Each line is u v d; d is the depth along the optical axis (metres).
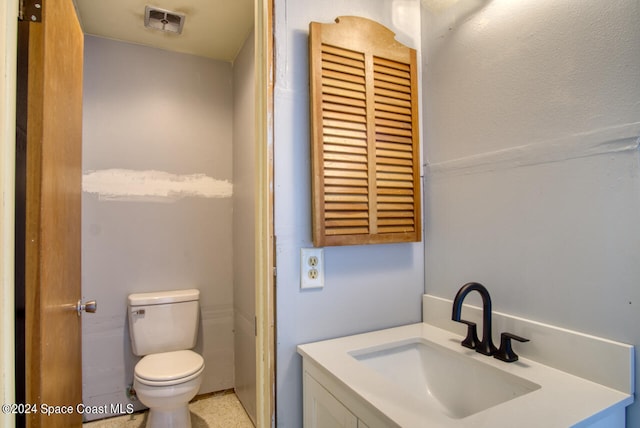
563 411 0.74
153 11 1.89
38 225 0.89
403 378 1.16
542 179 0.98
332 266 1.20
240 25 2.03
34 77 0.90
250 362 2.06
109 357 2.11
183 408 1.83
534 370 0.93
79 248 1.41
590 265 0.87
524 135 1.02
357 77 1.18
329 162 1.12
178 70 2.32
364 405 0.80
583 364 0.87
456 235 1.24
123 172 2.16
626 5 0.81
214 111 2.42
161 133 2.27
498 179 1.10
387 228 1.22
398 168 1.24
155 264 2.23
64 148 1.17
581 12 0.89
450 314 1.24
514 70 1.05
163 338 2.11
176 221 2.29
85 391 2.05
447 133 1.27
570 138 0.91
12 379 0.76
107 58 2.14
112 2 1.81
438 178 1.31
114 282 2.13
